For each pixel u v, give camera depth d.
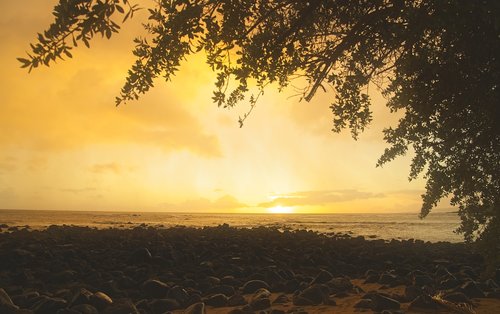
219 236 31.98
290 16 4.72
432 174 5.28
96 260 16.03
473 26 3.79
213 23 4.16
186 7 3.78
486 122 4.65
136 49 4.05
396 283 11.38
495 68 4.05
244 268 14.13
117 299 9.30
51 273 12.96
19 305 8.68
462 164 4.99
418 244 27.75
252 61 4.46
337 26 4.74
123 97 4.14
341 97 5.20
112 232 34.44
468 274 12.85
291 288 10.90
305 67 4.86
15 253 15.21
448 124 4.75
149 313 8.74
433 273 13.91
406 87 4.69
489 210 5.00
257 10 4.49
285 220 97.06
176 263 15.99
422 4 3.87
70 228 39.84
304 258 16.95
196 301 9.45
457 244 27.66
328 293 9.98
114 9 3.21
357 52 4.78
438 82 4.45
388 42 4.44
